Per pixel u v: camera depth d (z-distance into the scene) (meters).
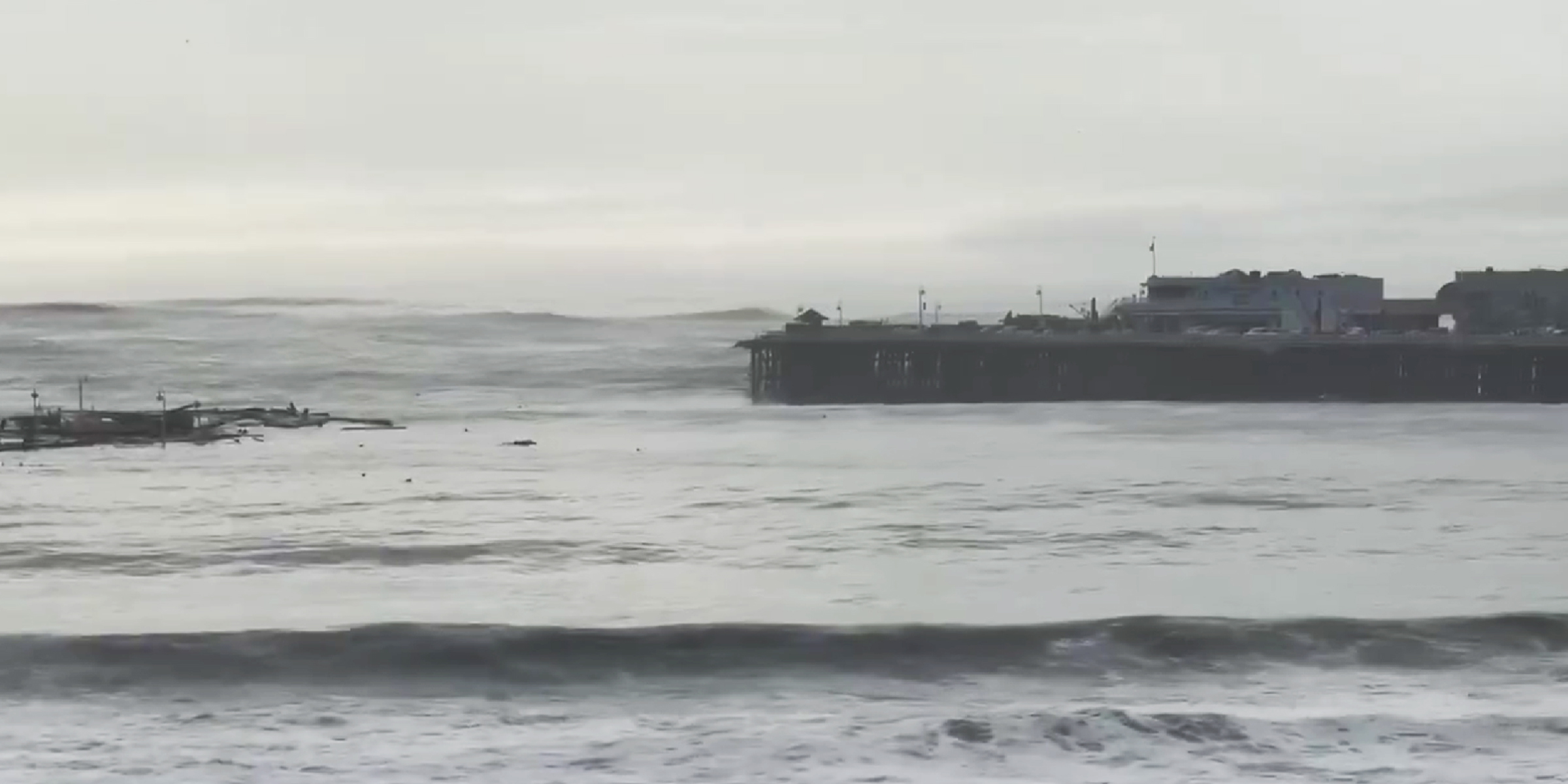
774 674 29.95
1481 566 44.22
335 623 35.28
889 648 30.94
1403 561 45.28
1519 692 28.64
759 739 25.72
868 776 24.27
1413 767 24.45
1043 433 96.25
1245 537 50.28
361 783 24.02
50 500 62.88
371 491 66.31
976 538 50.31
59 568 44.62
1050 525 53.19
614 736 26.08
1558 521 53.88
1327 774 24.22
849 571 43.62
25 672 29.36
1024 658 30.62
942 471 72.31
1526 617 32.28
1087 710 26.73
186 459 83.75
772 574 43.22
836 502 60.22
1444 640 31.41
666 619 35.66
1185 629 31.78
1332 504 59.03
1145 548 47.97
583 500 61.75
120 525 54.34
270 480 71.81
